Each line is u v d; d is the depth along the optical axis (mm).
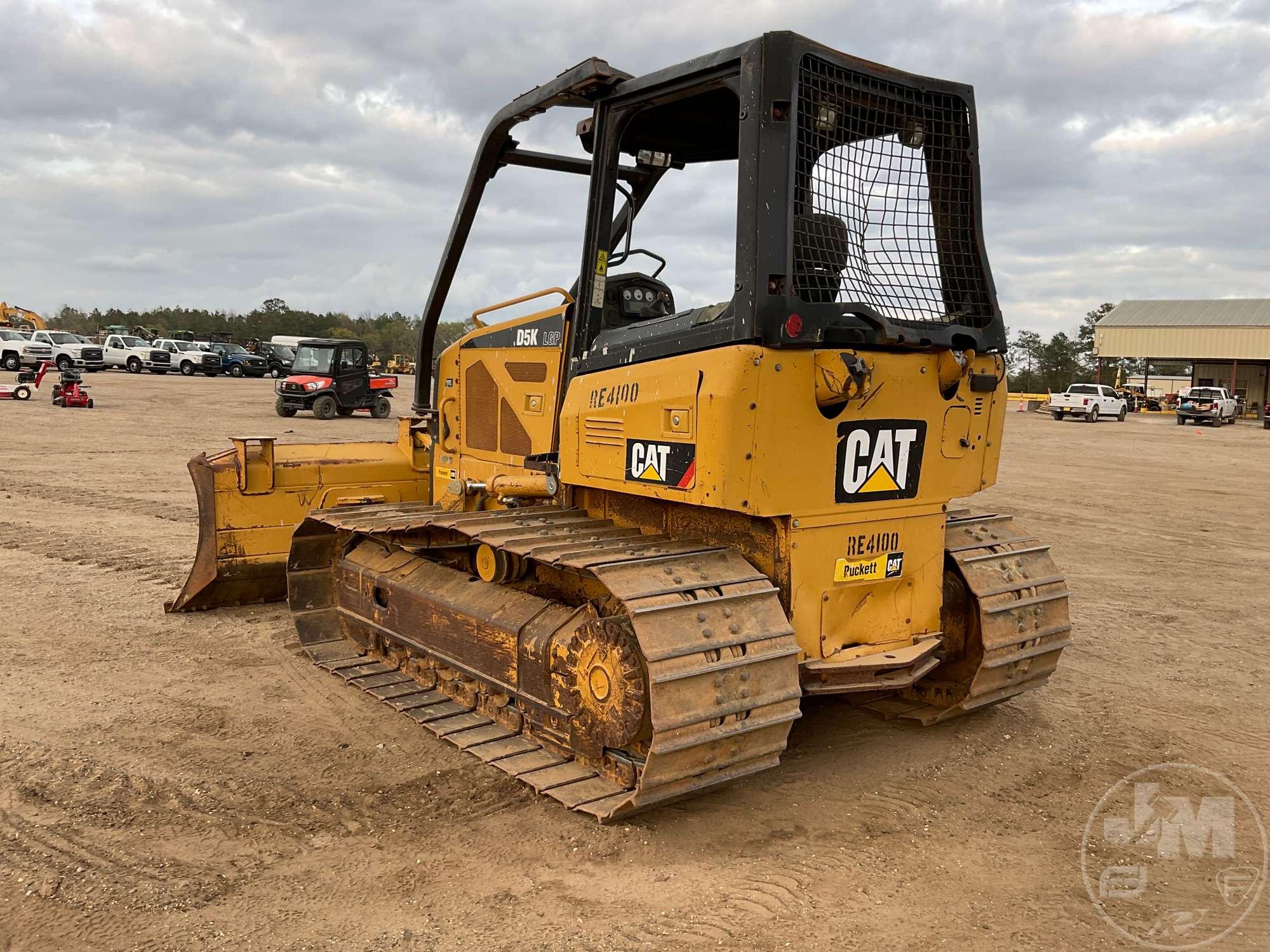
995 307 4641
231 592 7121
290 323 101188
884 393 4234
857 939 3254
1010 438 28688
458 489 6051
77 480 13227
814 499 4094
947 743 5047
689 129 5176
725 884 3592
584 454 4645
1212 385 56531
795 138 3809
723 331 3877
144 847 3787
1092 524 12781
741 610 3869
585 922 3322
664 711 3537
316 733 4969
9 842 3801
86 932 3211
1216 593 8727
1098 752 4969
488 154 5609
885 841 3977
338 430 21938
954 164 4543
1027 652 4949
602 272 4746
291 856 3748
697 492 3926
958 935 3293
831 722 5340
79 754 4602
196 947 3141
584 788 4043
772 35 3775
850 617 4352
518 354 5578
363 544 6312
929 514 4598
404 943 3180
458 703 5137
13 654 6039
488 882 3578
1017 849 3934
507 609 4758
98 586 7738
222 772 4469
